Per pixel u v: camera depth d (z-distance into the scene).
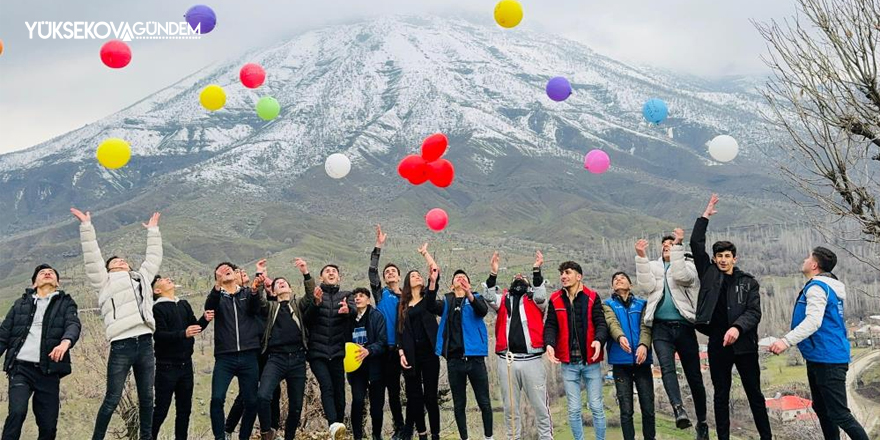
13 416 7.92
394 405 10.09
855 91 9.59
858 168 9.34
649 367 9.12
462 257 163.25
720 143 9.35
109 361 8.46
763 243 129.88
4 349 8.20
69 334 8.16
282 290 9.45
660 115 10.08
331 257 196.62
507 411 9.09
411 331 9.51
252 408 9.19
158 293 9.16
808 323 7.61
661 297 8.83
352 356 9.36
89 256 8.48
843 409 7.64
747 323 8.09
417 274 9.68
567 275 9.04
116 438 13.48
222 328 9.10
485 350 9.27
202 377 30.19
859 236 9.38
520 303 9.20
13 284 182.88
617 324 8.95
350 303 9.67
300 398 9.40
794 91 9.99
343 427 9.23
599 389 9.05
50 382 8.20
